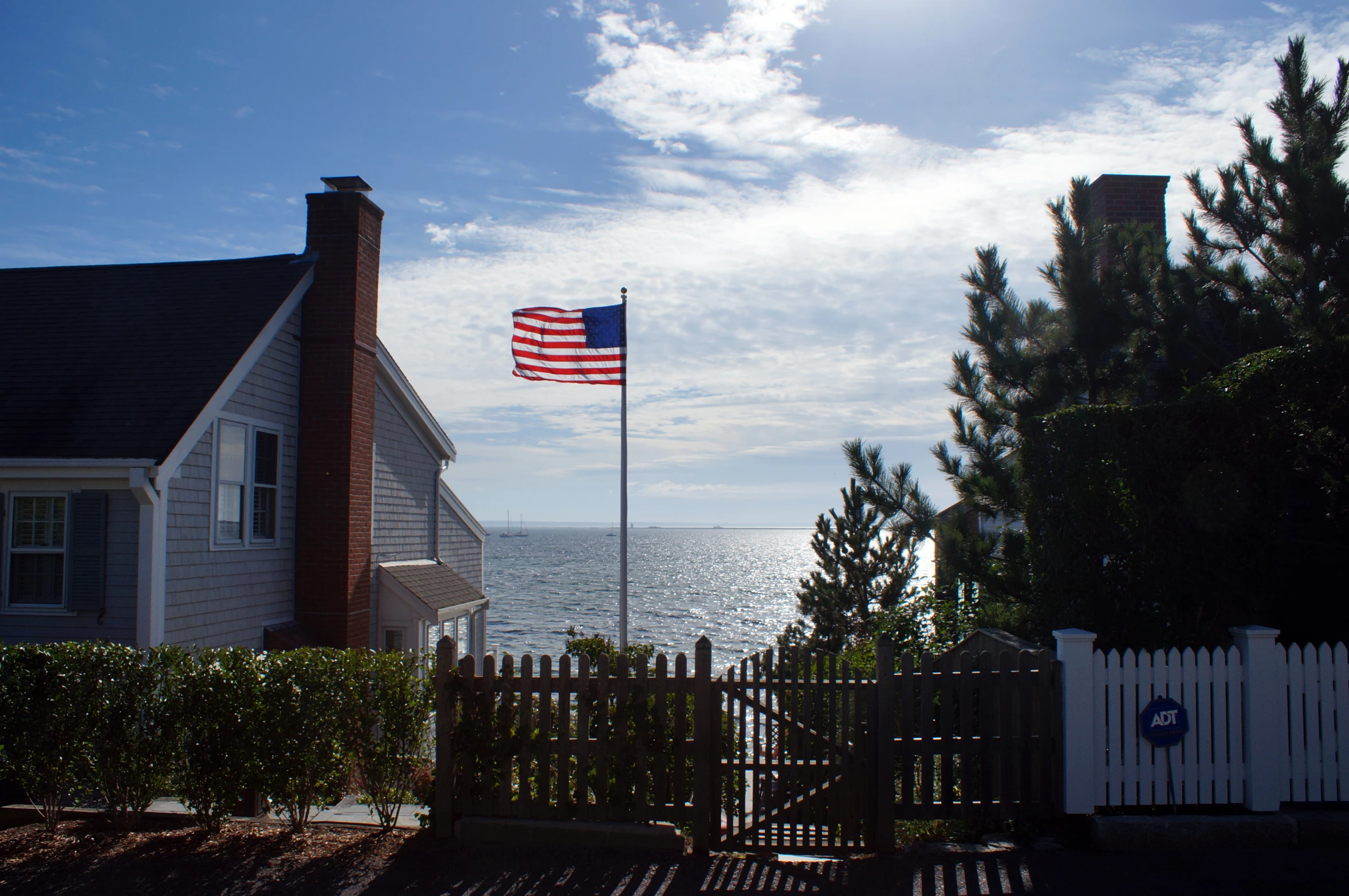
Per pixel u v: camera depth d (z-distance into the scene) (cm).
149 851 677
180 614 1150
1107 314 1066
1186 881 607
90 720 716
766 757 688
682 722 686
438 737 703
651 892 599
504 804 696
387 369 1565
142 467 1080
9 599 1125
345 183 1473
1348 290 938
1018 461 924
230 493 1264
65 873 632
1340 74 1063
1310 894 584
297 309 1432
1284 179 1026
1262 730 679
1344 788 676
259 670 726
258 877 623
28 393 1227
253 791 802
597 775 686
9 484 1118
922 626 1541
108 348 1316
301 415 1430
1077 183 1142
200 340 1311
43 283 1523
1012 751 692
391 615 1548
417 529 1738
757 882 614
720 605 7650
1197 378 1067
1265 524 764
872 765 685
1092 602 783
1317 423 827
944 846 673
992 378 1138
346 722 731
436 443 1805
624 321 1302
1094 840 667
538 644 4447
